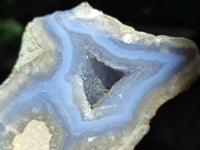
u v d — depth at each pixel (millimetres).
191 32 285
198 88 270
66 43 172
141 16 293
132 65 167
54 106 162
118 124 159
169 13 285
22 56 172
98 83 171
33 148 158
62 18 177
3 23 275
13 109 161
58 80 166
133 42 170
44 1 299
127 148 156
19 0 285
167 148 254
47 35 174
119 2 291
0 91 162
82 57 169
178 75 165
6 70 282
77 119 161
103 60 169
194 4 277
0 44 274
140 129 159
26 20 292
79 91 164
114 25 174
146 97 162
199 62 167
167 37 170
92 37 172
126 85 165
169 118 263
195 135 254
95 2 295
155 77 165
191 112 263
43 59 168
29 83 164
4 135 158
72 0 301
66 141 159
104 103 163
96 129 159
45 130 160
